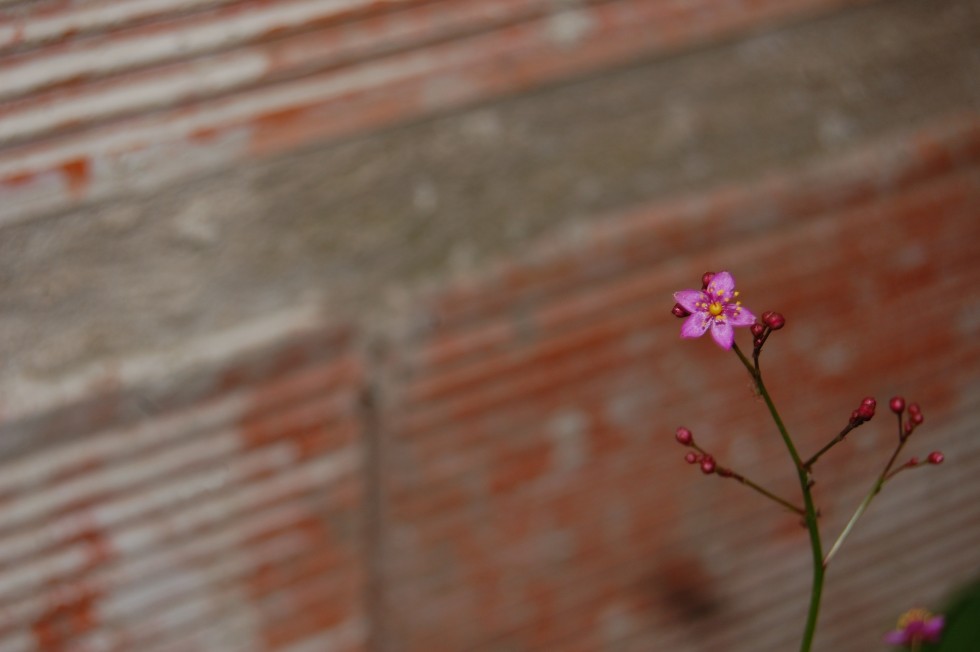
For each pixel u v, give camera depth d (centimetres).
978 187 53
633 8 50
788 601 59
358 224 49
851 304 54
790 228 52
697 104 51
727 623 58
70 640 50
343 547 52
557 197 50
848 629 60
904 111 52
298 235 48
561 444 52
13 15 45
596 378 52
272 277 48
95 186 47
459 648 55
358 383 49
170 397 47
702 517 56
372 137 49
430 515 52
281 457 50
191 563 50
